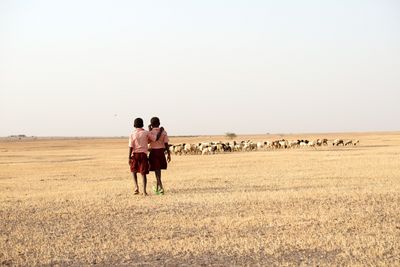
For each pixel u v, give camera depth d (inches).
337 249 289.6
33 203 498.9
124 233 344.8
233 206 444.8
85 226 373.1
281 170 845.2
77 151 2610.7
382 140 3265.3
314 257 275.1
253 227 352.8
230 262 268.8
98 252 295.7
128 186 656.4
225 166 1002.7
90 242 320.5
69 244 315.9
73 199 521.3
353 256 274.4
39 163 1400.1
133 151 550.6
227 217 391.2
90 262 275.7
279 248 294.4
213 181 679.7
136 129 551.5
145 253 290.8
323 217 381.1
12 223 391.9
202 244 307.0
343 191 526.0
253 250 292.2
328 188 560.4
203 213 414.6
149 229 356.8
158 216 406.0
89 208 455.5
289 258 274.4
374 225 350.6
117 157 1705.2
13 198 546.9
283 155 1429.6
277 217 385.1
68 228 367.2
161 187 553.3
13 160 1670.8
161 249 298.8
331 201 460.4
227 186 613.0
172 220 386.6
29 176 893.2
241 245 303.0
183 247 301.4
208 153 1813.5
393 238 311.1
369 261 262.5
